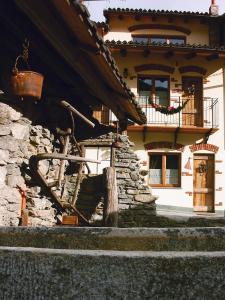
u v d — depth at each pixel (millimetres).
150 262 1281
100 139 8281
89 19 4262
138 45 15477
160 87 16656
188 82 16734
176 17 17125
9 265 1354
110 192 7215
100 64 5660
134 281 1277
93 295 1288
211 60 16562
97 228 2416
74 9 4012
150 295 1266
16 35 4750
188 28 17391
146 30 17281
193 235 2342
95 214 7438
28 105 5375
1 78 4617
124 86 6617
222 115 16547
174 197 15945
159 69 16500
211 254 1287
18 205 4930
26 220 5016
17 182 4914
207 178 16328
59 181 5969
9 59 4816
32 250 1355
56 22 4426
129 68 16438
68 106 5906
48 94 6090
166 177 16219
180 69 16562
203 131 16141
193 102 16609
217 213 15938
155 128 15789
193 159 16328
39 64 5695
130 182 8039
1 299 1337
